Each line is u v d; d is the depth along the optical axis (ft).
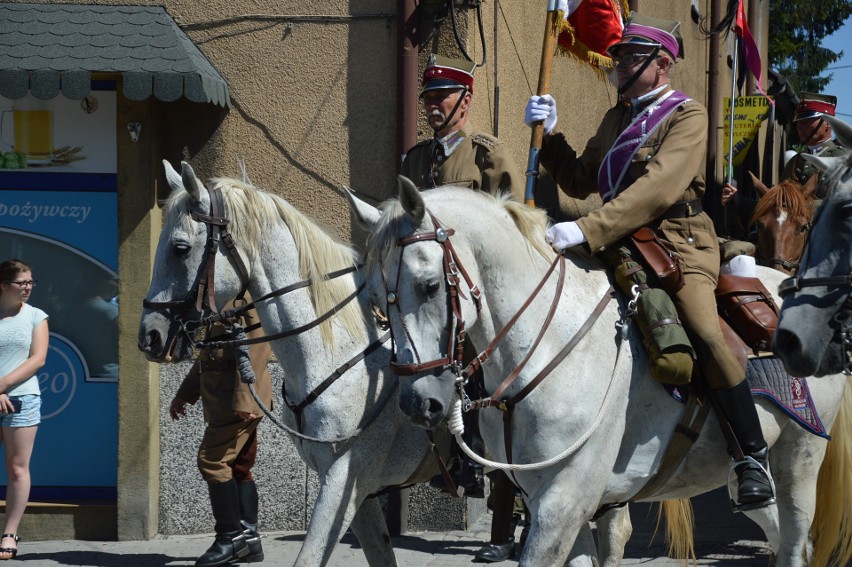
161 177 24.45
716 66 48.21
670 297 13.76
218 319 15.81
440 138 18.03
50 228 24.22
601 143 15.21
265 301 15.92
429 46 23.88
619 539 15.80
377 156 24.20
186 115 24.39
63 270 24.29
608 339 13.21
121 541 23.63
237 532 21.24
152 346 15.85
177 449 24.21
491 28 25.61
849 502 16.01
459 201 12.86
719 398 13.73
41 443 24.34
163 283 15.94
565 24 18.16
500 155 17.56
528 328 12.87
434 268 12.00
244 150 24.40
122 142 23.63
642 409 13.55
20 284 22.21
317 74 24.31
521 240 13.12
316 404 15.42
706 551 22.04
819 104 25.72
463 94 17.92
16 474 22.06
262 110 24.38
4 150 24.17
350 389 15.44
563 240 13.25
